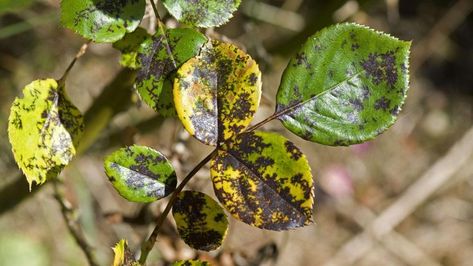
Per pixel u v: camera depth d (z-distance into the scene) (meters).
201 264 0.33
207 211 0.34
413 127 1.48
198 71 0.33
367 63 0.33
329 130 0.33
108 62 1.17
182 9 0.34
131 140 0.58
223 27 0.91
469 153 1.40
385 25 1.43
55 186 0.54
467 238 1.40
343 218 1.37
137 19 0.35
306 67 0.33
